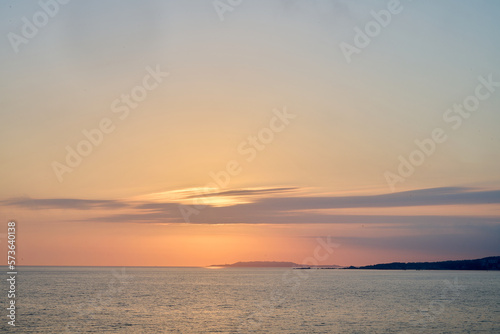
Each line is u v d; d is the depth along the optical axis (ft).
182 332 168.25
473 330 179.01
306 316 209.77
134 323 186.91
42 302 262.67
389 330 176.14
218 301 278.26
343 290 390.42
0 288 386.52
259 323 188.75
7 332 164.96
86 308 234.38
